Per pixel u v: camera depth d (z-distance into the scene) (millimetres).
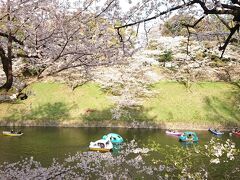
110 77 31766
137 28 5160
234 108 32656
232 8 4301
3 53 6344
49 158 18625
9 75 6434
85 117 31734
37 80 6762
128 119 31250
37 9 6875
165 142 23797
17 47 7555
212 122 30938
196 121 31125
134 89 33281
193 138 23562
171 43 34156
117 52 7219
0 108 32906
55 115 31969
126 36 6938
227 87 35938
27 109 32719
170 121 31281
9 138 24609
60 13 6711
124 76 31844
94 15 6762
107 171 14766
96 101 33938
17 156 19156
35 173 10383
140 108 32938
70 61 7074
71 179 12266
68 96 34562
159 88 36156
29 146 21938
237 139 24734
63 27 6668
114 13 6590
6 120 31188
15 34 7375
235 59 34844
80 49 6855
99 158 17453
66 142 23500
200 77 37844
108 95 34688
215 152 9797
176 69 37438
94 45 6867
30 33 7094
